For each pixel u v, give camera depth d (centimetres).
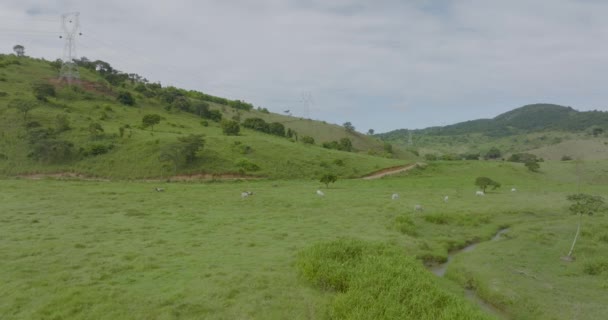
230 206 3738
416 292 1462
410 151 17438
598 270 1988
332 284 1599
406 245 2400
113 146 7206
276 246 2259
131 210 3303
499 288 1758
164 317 1301
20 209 3219
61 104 9881
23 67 12988
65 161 6562
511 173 8531
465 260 2202
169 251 2083
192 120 12188
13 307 1338
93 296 1435
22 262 1825
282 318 1334
